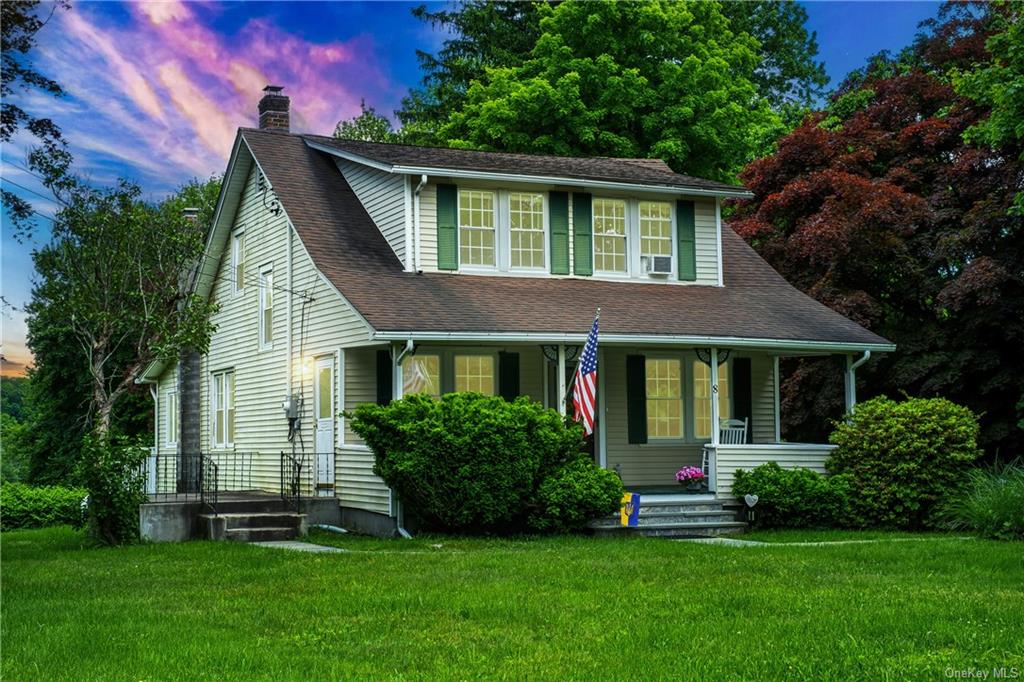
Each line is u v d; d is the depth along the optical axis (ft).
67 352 125.49
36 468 129.49
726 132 123.54
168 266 77.25
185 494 71.15
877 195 82.94
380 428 58.34
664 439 75.46
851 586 39.52
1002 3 77.20
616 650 29.81
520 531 60.29
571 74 116.16
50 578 44.98
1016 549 50.39
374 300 62.64
